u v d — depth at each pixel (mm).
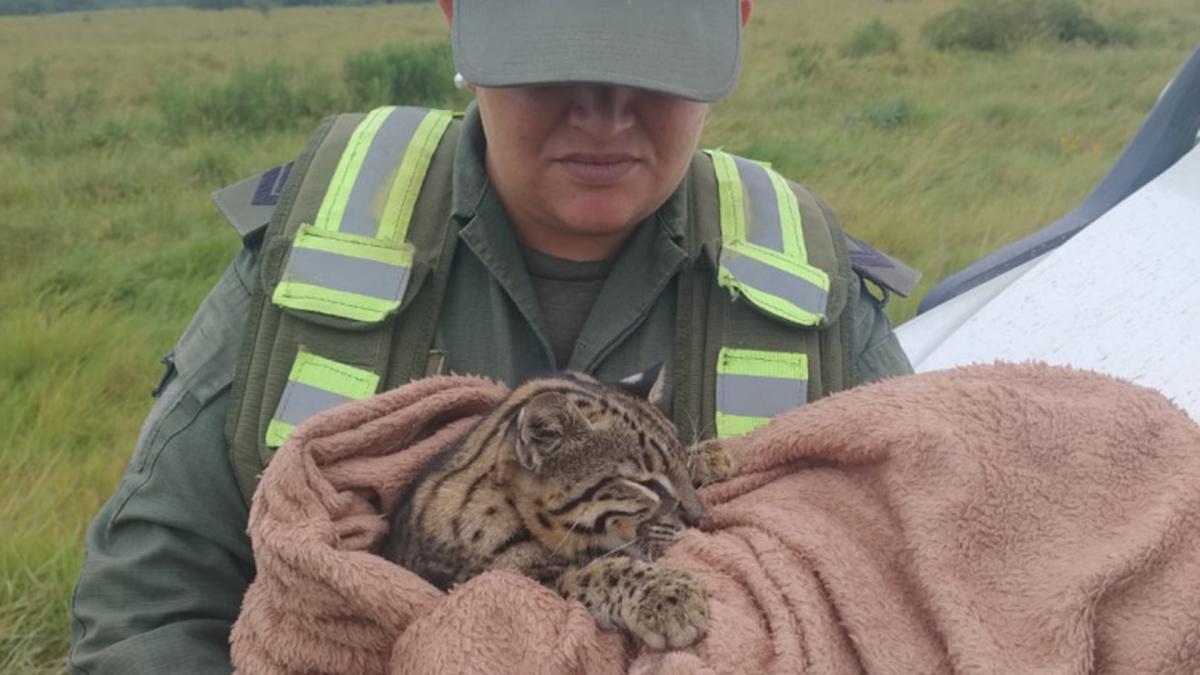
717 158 840
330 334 713
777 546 583
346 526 630
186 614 676
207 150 3934
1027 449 605
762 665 534
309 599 573
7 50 7977
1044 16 6508
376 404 673
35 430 1818
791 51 6148
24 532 1550
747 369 745
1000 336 945
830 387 757
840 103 4707
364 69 5219
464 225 743
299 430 643
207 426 701
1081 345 873
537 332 747
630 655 571
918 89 5004
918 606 569
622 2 670
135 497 686
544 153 695
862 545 593
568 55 656
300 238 736
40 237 2889
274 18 11984
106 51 7863
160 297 2451
